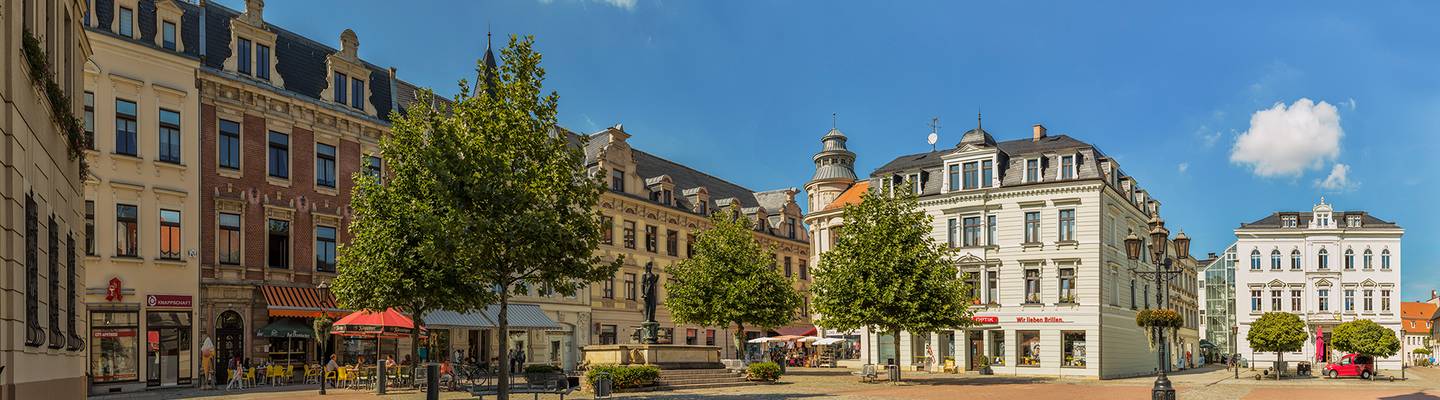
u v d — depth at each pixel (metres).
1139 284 57.41
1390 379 51.31
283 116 39.81
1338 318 79.75
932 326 39.12
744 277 47.81
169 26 36.38
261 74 39.31
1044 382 41.31
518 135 21.72
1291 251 82.12
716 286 47.66
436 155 21.38
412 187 27.53
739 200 77.38
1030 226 51.50
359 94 43.50
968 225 53.22
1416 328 133.12
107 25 34.31
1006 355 51.25
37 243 13.27
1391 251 79.81
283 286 39.16
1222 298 94.62
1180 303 77.12
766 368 38.34
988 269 52.25
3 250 11.41
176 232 35.94
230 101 37.97
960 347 52.44
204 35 37.78
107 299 33.44
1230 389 39.25
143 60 35.19
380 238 28.22
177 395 31.09
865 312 38.94
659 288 62.03
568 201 22.11
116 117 34.34
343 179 42.12
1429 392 37.38
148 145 35.22
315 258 40.66
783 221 75.62
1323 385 43.75
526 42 22.45
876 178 58.56
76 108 18.00
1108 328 50.19
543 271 22.05
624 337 58.81
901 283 39.12
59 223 15.60
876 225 39.94
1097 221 49.84
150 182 35.12
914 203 40.88
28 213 12.91
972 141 54.75
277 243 39.38
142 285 34.62
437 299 28.02
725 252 48.03
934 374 50.22
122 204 34.34
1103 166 53.75
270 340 38.47
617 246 58.44
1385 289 79.44
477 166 21.14
